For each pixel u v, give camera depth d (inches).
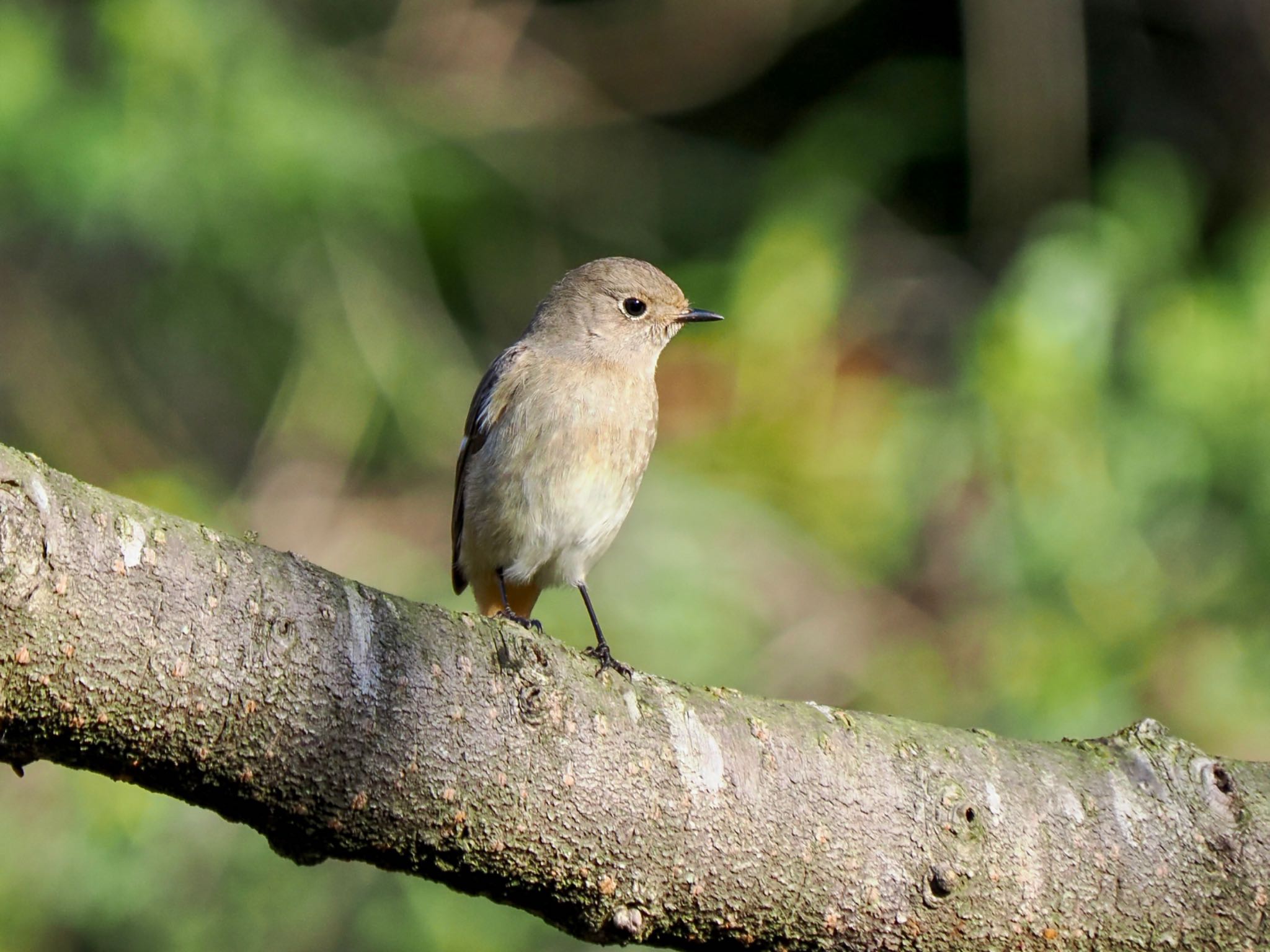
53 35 533.0
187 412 584.1
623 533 479.2
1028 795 185.6
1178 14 692.1
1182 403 446.3
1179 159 647.1
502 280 652.7
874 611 483.8
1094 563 439.2
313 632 156.1
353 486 573.3
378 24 671.1
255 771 153.4
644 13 752.3
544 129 683.4
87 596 143.7
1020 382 446.3
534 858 166.6
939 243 674.2
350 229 590.2
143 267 589.6
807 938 178.5
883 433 497.0
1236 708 426.3
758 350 504.4
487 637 168.1
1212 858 187.3
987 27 687.1
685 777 172.4
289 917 435.5
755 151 725.9
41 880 428.8
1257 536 442.9
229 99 539.8
